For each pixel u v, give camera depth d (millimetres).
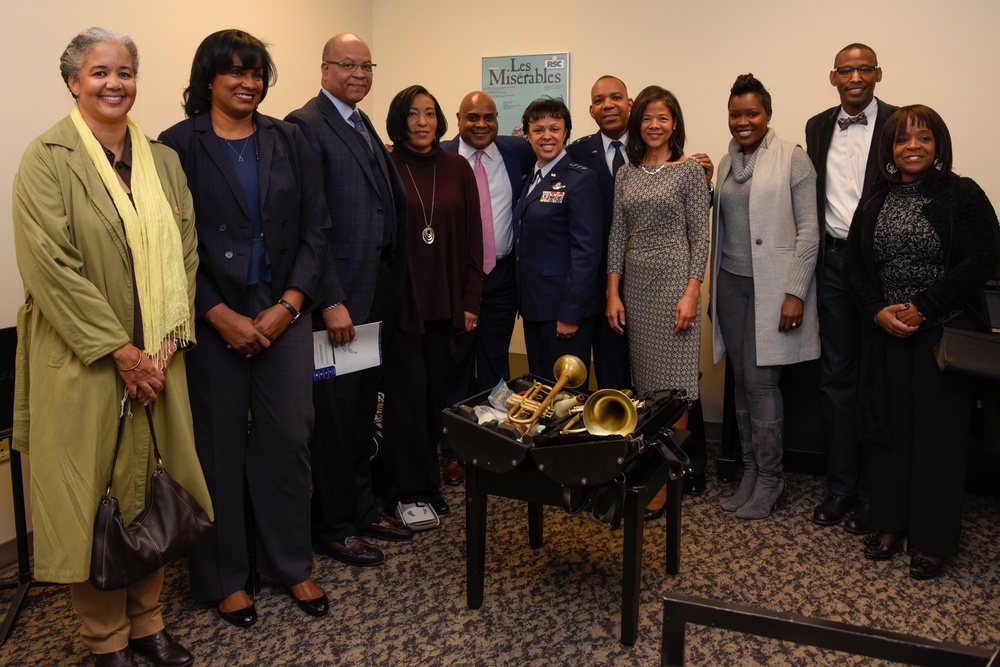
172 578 2527
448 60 4254
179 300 1951
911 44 3510
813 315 2928
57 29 2627
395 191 2637
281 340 2223
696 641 2172
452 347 3059
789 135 3748
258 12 3535
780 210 2865
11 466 2262
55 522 1800
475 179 3031
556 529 2887
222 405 2197
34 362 1834
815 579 2518
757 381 2967
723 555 2682
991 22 3389
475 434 2186
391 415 2893
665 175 2816
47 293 1753
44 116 2605
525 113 3145
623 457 1980
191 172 2117
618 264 2990
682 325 2787
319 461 2549
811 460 3430
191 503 1939
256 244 2172
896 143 2529
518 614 2309
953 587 2469
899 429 2582
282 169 2189
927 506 2494
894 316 2516
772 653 2113
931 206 2482
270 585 2480
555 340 3037
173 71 3119
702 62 3820
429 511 2908
